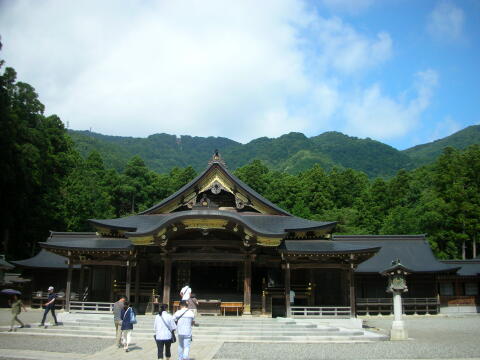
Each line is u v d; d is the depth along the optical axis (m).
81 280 34.94
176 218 28.52
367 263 42.50
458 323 34.59
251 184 91.94
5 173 45.81
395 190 82.38
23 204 50.91
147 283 33.28
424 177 86.25
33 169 52.69
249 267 30.39
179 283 33.28
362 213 79.38
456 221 62.47
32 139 54.31
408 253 44.25
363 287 41.62
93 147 162.25
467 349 20.08
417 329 30.03
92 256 31.84
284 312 32.75
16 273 50.53
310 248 30.69
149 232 28.64
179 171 109.25
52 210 57.34
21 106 57.38
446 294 43.59
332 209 83.75
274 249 32.78
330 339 23.23
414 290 42.41
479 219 61.31
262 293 32.12
